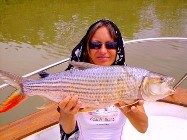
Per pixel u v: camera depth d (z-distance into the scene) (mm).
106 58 868
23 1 6918
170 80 726
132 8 6090
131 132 1247
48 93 732
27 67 2795
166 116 1355
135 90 715
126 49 3105
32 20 5043
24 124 1228
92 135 907
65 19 5062
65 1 6969
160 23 4605
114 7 6242
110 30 858
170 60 2859
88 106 734
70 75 724
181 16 5195
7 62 2918
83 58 923
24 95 724
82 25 4574
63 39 3820
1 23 4801
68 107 724
